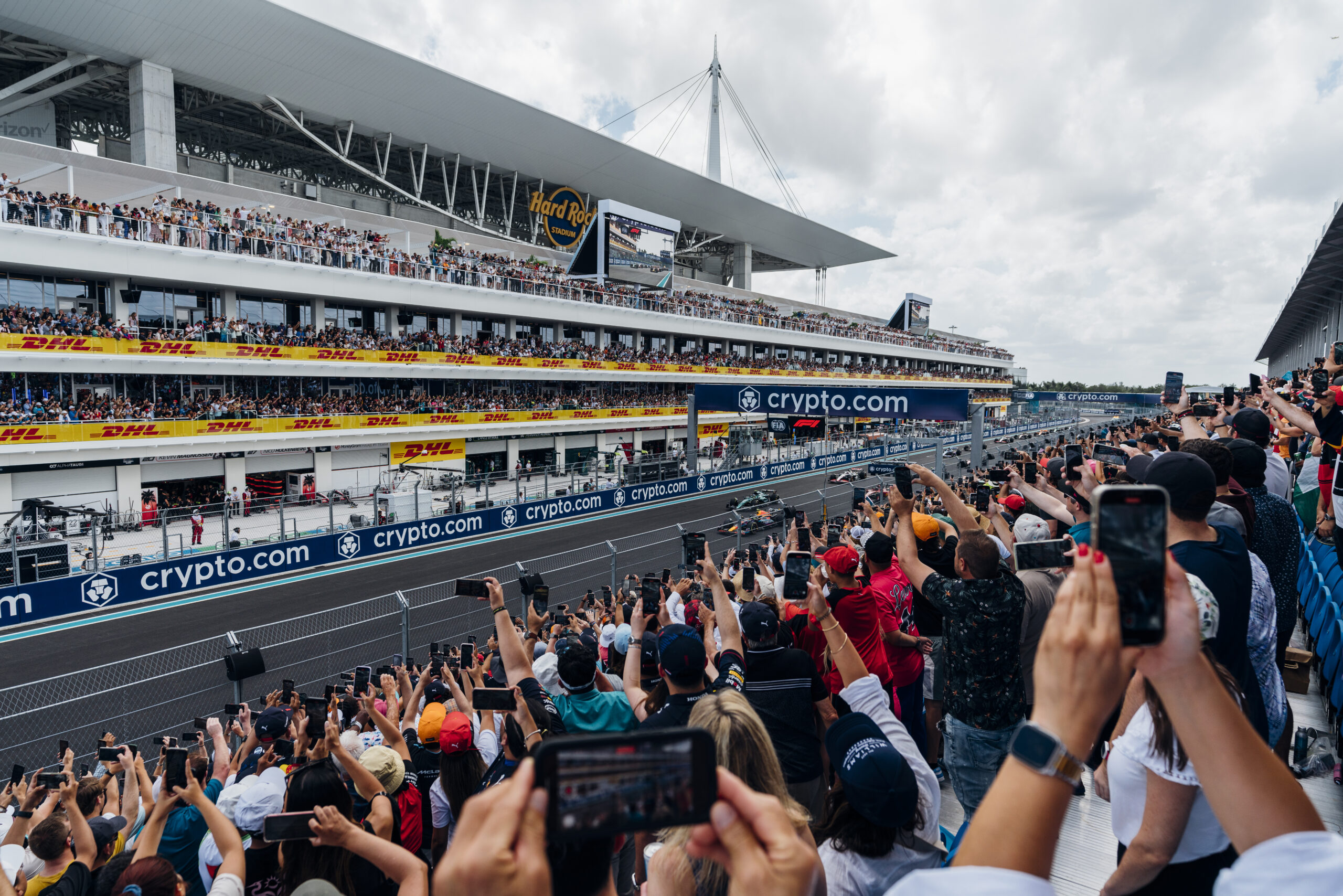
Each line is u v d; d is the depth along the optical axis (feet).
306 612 48.85
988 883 2.68
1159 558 2.94
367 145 127.44
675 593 25.40
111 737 17.34
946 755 10.50
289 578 56.59
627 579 33.96
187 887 12.60
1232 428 15.26
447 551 65.57
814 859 3.26
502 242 135.54
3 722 30.35
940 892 2.75
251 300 91.56
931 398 66.69
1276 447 30.50
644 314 135.74
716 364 151.74
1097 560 2.98
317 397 88.43
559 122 134.10
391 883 9.35
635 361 133.69
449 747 11.57
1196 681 3.01
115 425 69.51
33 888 11.53
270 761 14.19
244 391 88.89
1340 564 14.53
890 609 14.11
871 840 7.11
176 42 89.92
